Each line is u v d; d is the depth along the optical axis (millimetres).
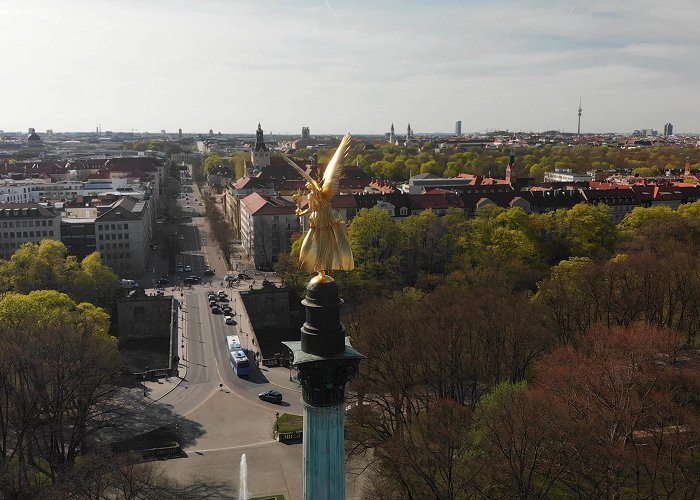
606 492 77312
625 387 91188
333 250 41156
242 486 93188
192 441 108375
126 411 113500
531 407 80875
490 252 186750
